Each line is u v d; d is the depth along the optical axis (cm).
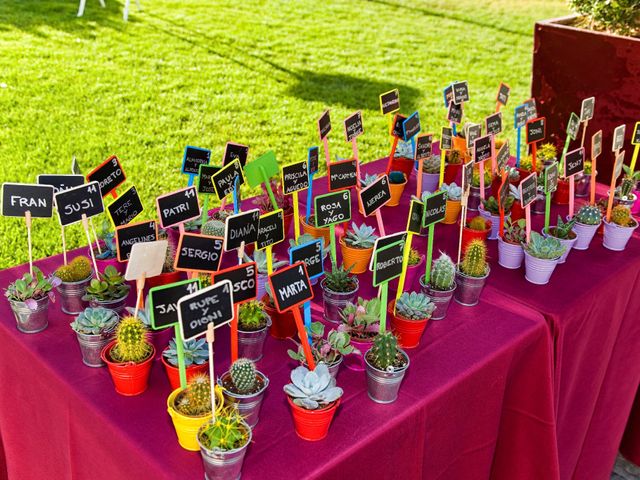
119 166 252
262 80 788
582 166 276
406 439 186
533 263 243
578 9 389
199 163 276
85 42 844
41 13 932
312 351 188
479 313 230
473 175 310
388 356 177
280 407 183
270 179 290
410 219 208
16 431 225
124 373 178
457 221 298
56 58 783
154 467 162
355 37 987
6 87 689
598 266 264
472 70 888
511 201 283
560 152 403
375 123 695
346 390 191
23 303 200
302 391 168
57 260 251
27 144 581
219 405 162
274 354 204
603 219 279
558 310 232
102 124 634
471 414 212
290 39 946
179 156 586
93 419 180
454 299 237
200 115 677
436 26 1079
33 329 208
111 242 241
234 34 942
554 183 266
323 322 221
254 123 671
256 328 194
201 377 167
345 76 823
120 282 214
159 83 747
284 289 177
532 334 221
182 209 221
